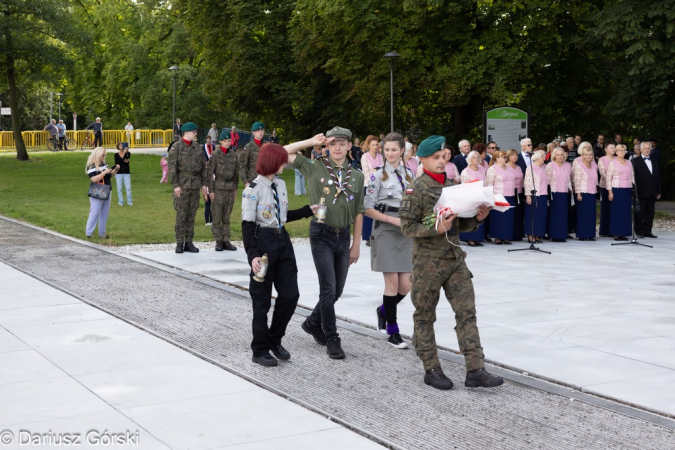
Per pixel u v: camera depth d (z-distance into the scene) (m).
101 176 15.73
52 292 9.98
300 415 5.39
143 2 61.25
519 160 16.14
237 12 37.50
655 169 17.44
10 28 38.47
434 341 6.22
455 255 6.13
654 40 21.42
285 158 6.80
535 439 4.97
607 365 6.71
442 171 6.20
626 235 16.89
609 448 4.82
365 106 30.86
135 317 8.60
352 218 7.21
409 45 28.33
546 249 15.18
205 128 59.34
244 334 7.86
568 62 30.11
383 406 5.63
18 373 6.34
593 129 31.86
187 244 14.20
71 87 66.81
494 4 27.20
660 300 9.66
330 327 7.04
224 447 4.76
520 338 7.68
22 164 39.84
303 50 34.66
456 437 5.00
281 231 6.84
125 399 5.69
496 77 26.67
